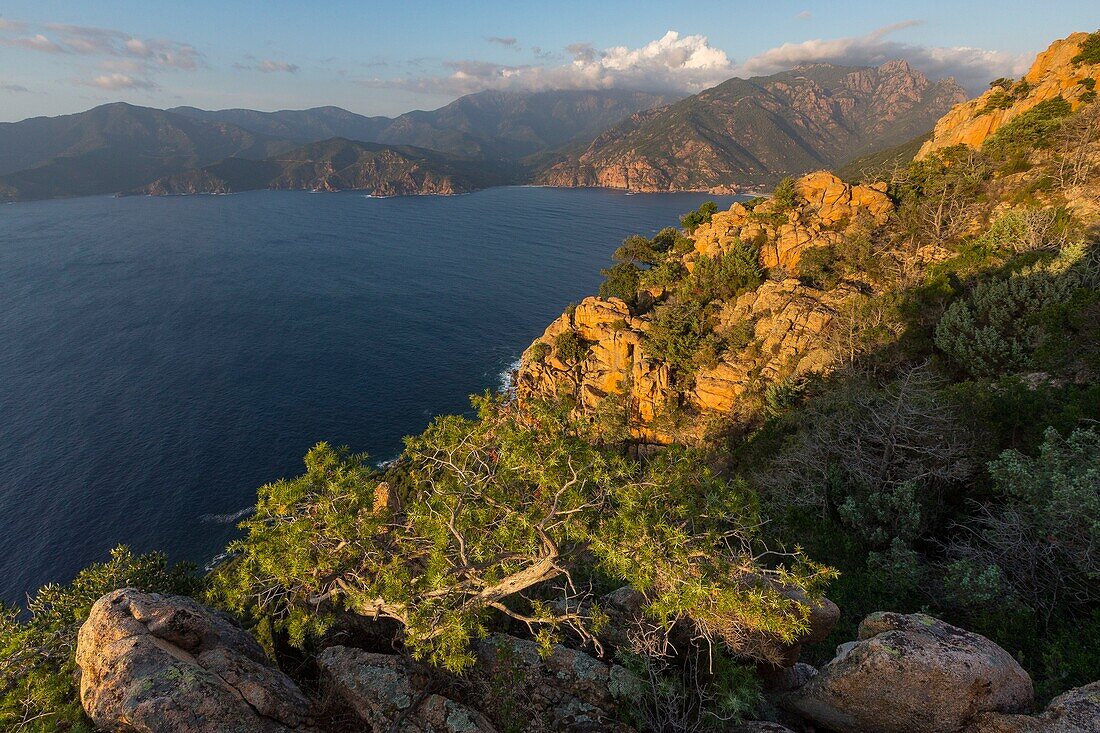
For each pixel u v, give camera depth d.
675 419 73.69
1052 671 15.30
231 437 110.75
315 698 15.05
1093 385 27.66
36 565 78.25
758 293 75.75
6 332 171.00
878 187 83.25
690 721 14.35
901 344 53.53
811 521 29.14
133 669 12.32
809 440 35.62
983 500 26.47
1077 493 18.06
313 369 144.38
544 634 14.95
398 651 17.33
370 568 17.58
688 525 15.77
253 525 17.55
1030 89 95.19
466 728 13.26
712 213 119.31
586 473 16.44
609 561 14.98
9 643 18.06
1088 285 39.50
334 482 17.27
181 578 30.30
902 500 25.83
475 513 17.52
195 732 11.34
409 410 122.62
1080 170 63.19
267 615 19.16
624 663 15.38
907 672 12.12
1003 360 40.12
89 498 91.62
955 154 87.12
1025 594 19.02
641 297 97.75
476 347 159.00
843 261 73.62
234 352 156.00
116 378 138.62
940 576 22.58
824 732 14.06
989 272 53.72
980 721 11.48
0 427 113.88
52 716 14.01
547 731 14.05
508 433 17.19
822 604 16.05
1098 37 85.69
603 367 84.81
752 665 15.00
